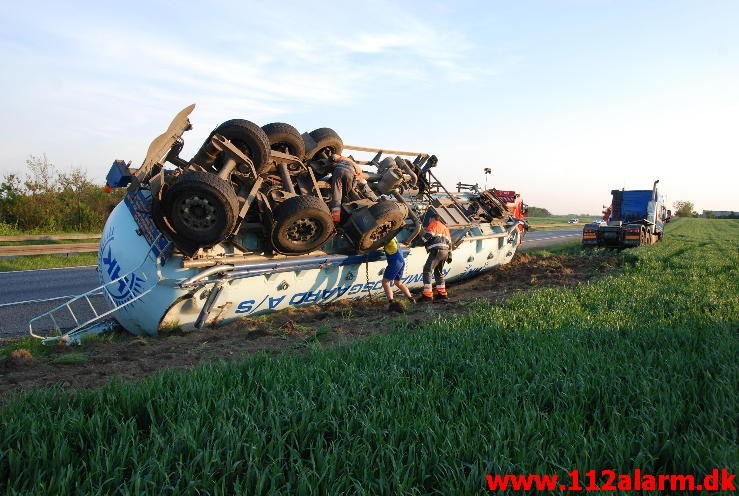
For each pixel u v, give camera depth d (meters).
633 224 23.47
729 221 93.12
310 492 2.80
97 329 7.92
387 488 2.85
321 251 8.58
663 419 3.50
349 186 8.95
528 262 16.78
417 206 11.19
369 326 7.55
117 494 2.85
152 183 6.62
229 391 4.10
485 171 14.38
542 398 4.16
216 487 2.78
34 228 25.80
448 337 6.18
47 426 3.45
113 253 7.39
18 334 7.82
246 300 7.80
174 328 7.33
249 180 7.39
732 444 3.24
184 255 7.07
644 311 7.76
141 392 4.03
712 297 8.82
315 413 3.70
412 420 3.65
